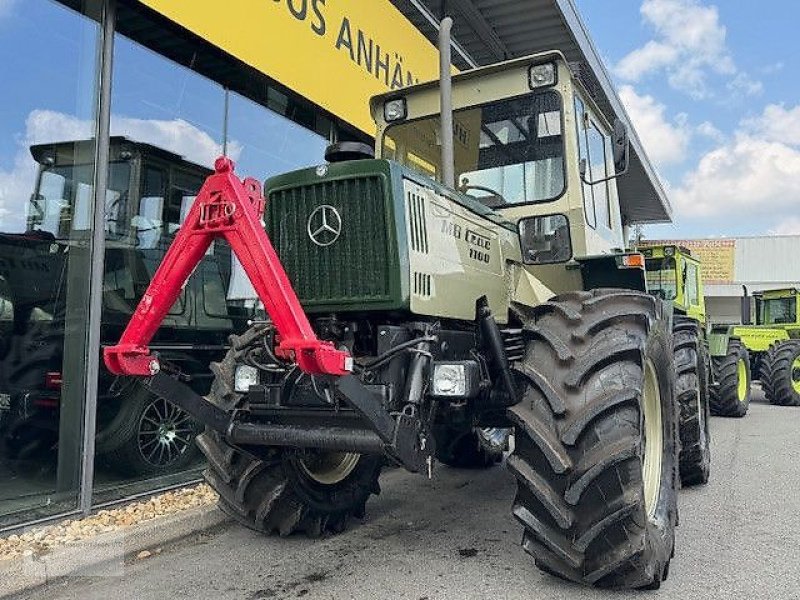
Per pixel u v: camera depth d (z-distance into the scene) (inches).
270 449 131.5
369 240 116.0
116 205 175.3
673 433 135.1
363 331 122.3
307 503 139.8
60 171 161.6
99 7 164.2
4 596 118.0
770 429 324.5
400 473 211.6
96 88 163.8
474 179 165.2
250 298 215.3
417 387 111.8
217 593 117.0
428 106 174.9
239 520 139.9
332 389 99.0
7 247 156.6
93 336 159.9
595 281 163.8
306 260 121.3
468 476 207.8
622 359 108.7
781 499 178.9
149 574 127.2
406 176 119.1
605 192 181.3
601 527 102.5
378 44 257.3
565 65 155.2
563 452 103.5
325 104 223.8
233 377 131.2
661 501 125.3
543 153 157.6
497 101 163.0
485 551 136.5
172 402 113.5
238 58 185.2
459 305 128.6
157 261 187.8
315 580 122.0
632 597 111.6
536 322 118.3
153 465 182.5
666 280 353.7
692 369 190.1
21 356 157.1
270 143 230.4
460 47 328.5
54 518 150.3
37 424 157.1
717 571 124.3
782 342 465.4
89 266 161.2
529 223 158.4
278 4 200.4
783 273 1180.5
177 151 195.6
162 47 189.8
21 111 158.1
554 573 110.7
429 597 112.9
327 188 119.5
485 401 134.4
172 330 188.5
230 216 98.9
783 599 111.7
